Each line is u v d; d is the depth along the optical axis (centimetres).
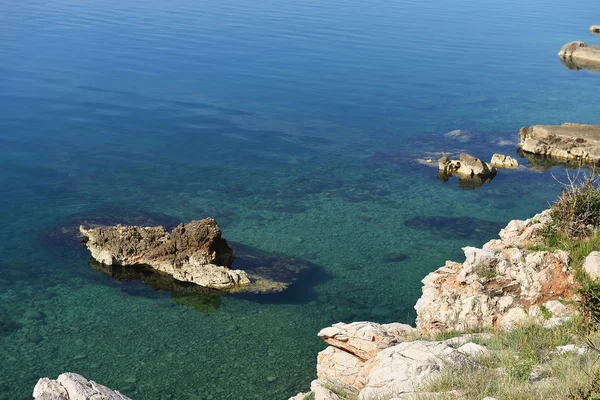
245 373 2275
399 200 4119
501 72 8050
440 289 2253
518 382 1339
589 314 1750
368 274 3078
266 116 5791
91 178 4206
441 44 9369
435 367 1518
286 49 8362
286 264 3127
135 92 6200
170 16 10188
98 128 5191
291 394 2155
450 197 4219
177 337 2498
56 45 7825
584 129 5512
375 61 8062
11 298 2742
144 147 4853
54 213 3641
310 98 6431
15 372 2244
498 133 5747
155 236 3142
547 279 2069
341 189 4266
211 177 4359
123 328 2552
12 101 5678
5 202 3756
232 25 9681
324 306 2759
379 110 6203
